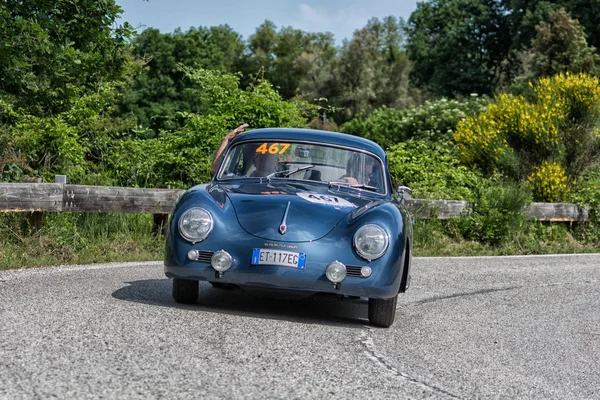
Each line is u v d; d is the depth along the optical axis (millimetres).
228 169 6723
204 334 4926
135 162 14680
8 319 4891
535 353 5477
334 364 4480
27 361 3920
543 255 13953
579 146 19328
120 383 3672
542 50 45844
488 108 21594
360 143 6984
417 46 63312
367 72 81500
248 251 5512
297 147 6840
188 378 3867
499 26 60688
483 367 4859
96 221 10281
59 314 5168
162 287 6984
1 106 13055
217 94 16156
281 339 5008
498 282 9703
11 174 11688
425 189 16812
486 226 14648
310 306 6758
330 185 6535
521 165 19656
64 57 12836
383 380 4230
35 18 12180
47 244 8945
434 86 60875
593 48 45688
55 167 13172
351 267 5504
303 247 5492
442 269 10828
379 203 6059
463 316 6941
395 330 5918
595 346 5934
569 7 52156
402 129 26219
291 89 96812
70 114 14734
